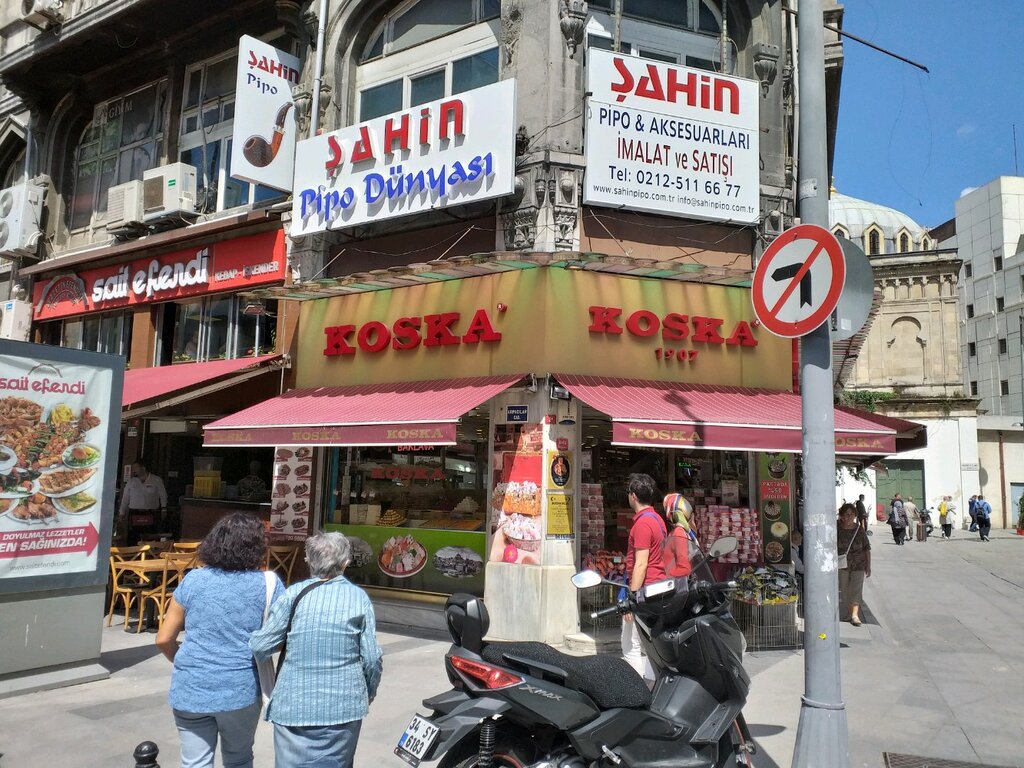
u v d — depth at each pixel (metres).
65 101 16.08
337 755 3.44
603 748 3.84
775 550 10.02
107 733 5.62
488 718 3.64
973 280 57.38
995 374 54.41
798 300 4.91
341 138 10.62
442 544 9.80
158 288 13.57
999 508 38.44
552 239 9.24
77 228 15.91
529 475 8.89
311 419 9.27
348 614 3.52
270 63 11.69
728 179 9.80
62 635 6.89
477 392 8.63
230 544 3.82
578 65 9.62
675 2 10.62
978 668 7.89
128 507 12.81
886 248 47.09
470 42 10.71
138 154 15.09
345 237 10.91
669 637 4.48
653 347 9.44
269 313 12.16
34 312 15.84
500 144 9.24
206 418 12.81
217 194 13.66
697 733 4.33
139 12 13.42
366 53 11.84
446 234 10.03
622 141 9.44
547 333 8.95
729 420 8.26
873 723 6.03
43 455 6.84
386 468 10.57
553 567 8.67
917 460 37.19
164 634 3.75
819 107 5.19
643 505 5.82
